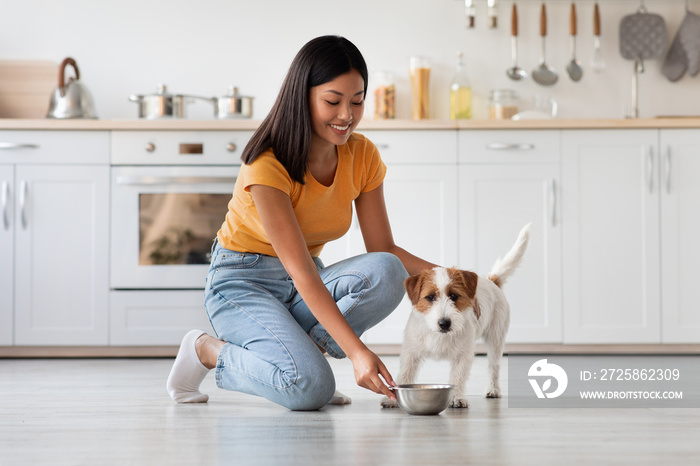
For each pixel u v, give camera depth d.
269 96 4.03
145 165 3.44
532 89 4.04
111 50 4.00
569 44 4.04
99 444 1.40
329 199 1.92
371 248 2.10
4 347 3.44
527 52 4.04
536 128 3.49
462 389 1.86
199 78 4.02
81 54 3.99
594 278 3.49
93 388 2.33
